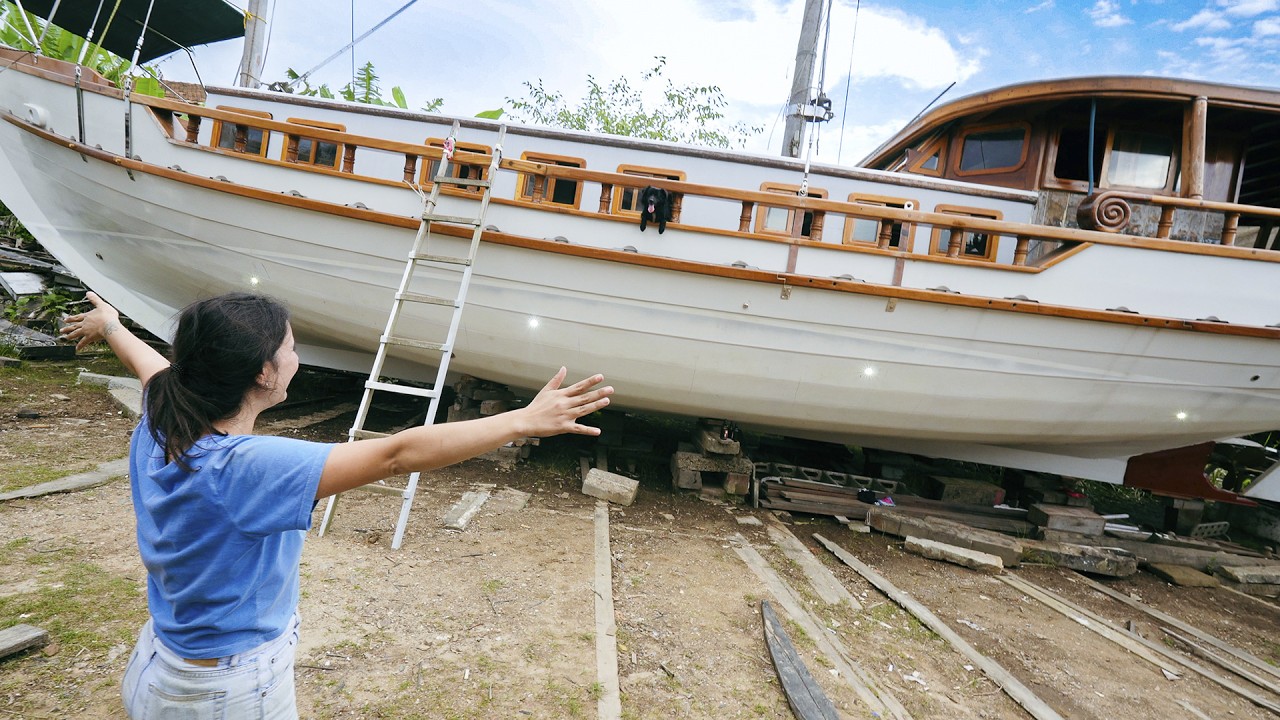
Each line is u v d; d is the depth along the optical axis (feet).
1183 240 16.89
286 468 3.09
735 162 17.01
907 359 15.53
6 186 19.11
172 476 3.15
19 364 19.19
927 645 10.73
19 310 22.59
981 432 17.28
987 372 15.61
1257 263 15.01
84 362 21.09
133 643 7.47
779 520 16.75
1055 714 8.91
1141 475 18.93
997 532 17.62
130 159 16.29
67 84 17.35
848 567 14.03
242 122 15.74
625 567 12.22
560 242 14.93
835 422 17.29
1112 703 9.64
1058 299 15.20
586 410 3.50
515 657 8.50
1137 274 15.10
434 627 8.98
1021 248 15.15
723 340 15.61
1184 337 15.07
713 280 15.03
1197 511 19.80
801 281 14.69
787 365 15.84
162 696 3.22
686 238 15.28
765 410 17.01
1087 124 16.98
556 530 13.44
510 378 17.75
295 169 15.98
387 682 7.59
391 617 9.07
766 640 9.82
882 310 15.03
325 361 20.08
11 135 18.03
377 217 15.21
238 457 3.11
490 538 12.49
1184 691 10.32
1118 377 15.61
